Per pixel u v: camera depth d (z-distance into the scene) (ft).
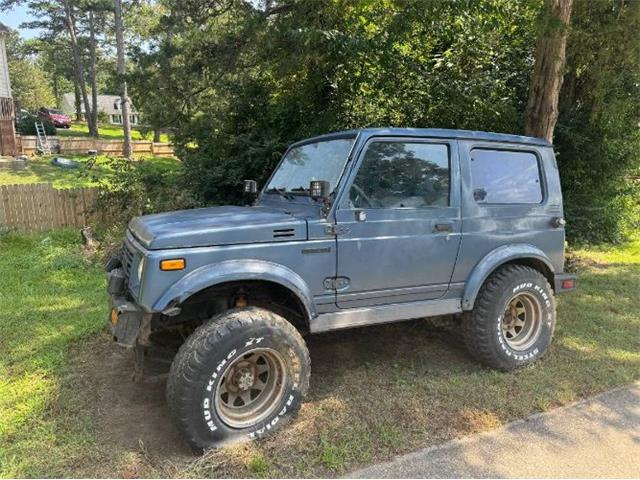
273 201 13.03
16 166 61.00
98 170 55.01
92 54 120.47
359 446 9.65
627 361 13.89
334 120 28.50
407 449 9.68
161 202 28.84
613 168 32.71
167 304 9.14
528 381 12.51
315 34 23.99
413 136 11.76
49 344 14.08
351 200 10.95
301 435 9.98
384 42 25.07
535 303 13.48
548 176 13.69
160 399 11.32
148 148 86.84
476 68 28.12
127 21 81.41
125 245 11.22
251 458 9.20
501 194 12.94
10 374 12.42
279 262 10.16
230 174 29.30
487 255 12.66
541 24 20.44
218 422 9.35
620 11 24.31
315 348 14.29
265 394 10.11
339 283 10.89
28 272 21.65
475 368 13.16
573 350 14.62
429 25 25.11
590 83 28.94
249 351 9.54
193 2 30.66
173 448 9.56
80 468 8.89
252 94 30.45
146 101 30.94
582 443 10.00
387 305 11.60
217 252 9.63
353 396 11.61
